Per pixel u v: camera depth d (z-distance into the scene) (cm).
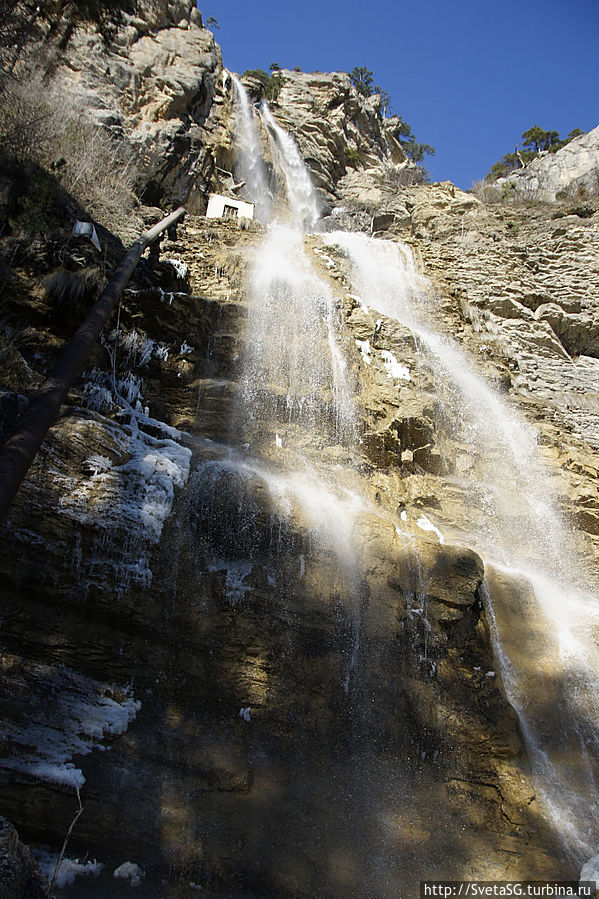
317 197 3809
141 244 1349
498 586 963
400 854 712
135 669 703
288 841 687
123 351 1138
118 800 643
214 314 1285
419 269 2016
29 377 840
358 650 809
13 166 1155
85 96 2067
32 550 676
